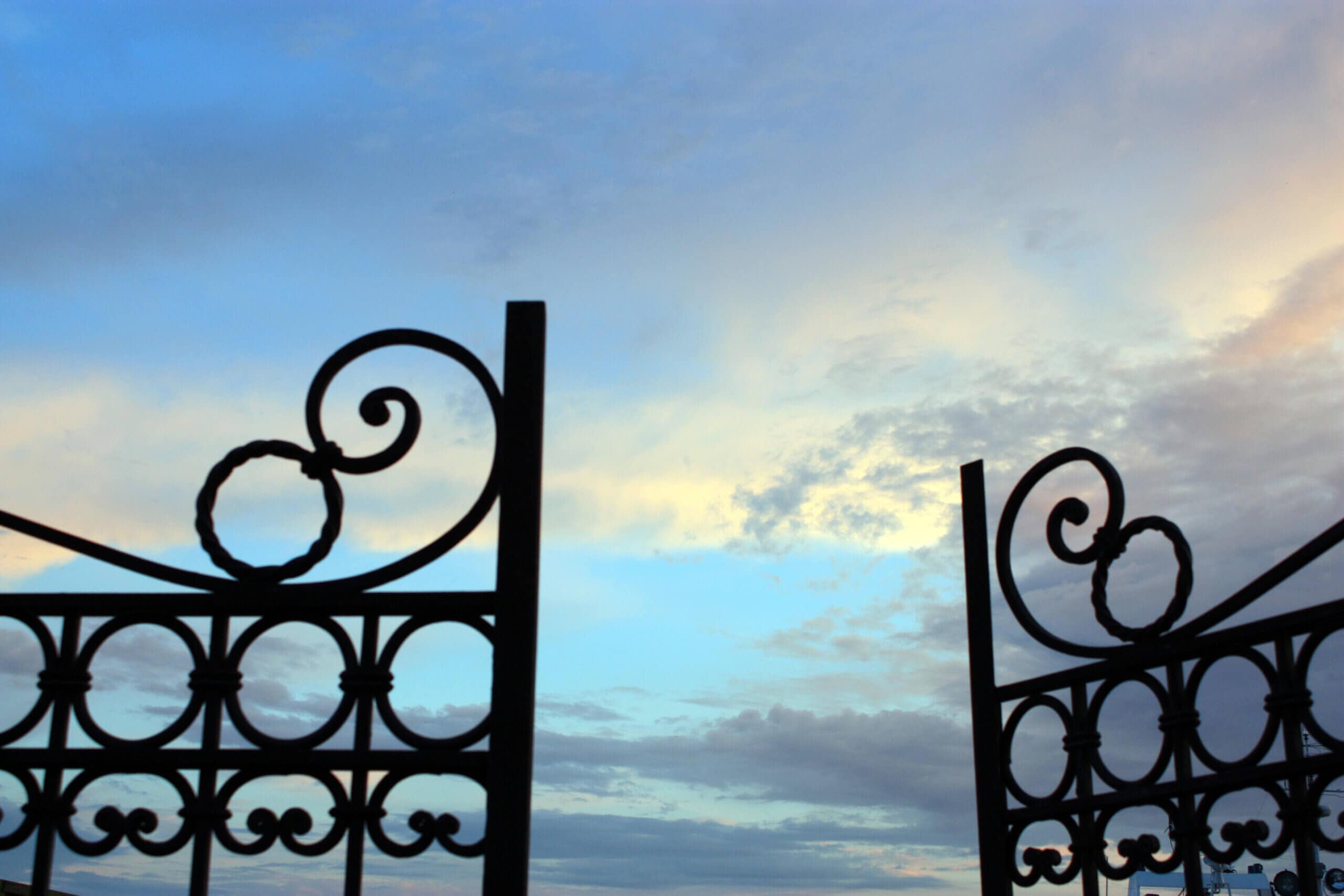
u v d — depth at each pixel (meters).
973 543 3.50
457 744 2.36
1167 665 2.83
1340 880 2.90
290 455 2.55
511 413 2.59
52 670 2.43
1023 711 3.23
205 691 2.43
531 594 2.45
